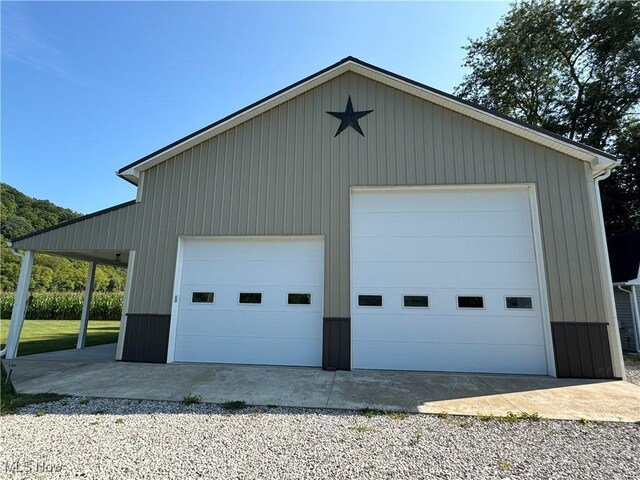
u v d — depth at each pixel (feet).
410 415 13.00
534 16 52.90
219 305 22.93
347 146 23.20
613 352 18.97
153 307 22.80
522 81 56.24
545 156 21.40
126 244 23.76
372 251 22.29
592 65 51.08
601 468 8.93
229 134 24.49
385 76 23.06
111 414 13.02
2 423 12.04
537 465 9.09
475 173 21.81
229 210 23.43
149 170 24.66
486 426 11.96
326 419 12.55
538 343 20.15
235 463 9.07
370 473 8.56
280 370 20.27
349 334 20.90
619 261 34.60
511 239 21.58
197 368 20.70
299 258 22.88
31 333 43.70
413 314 21.29
